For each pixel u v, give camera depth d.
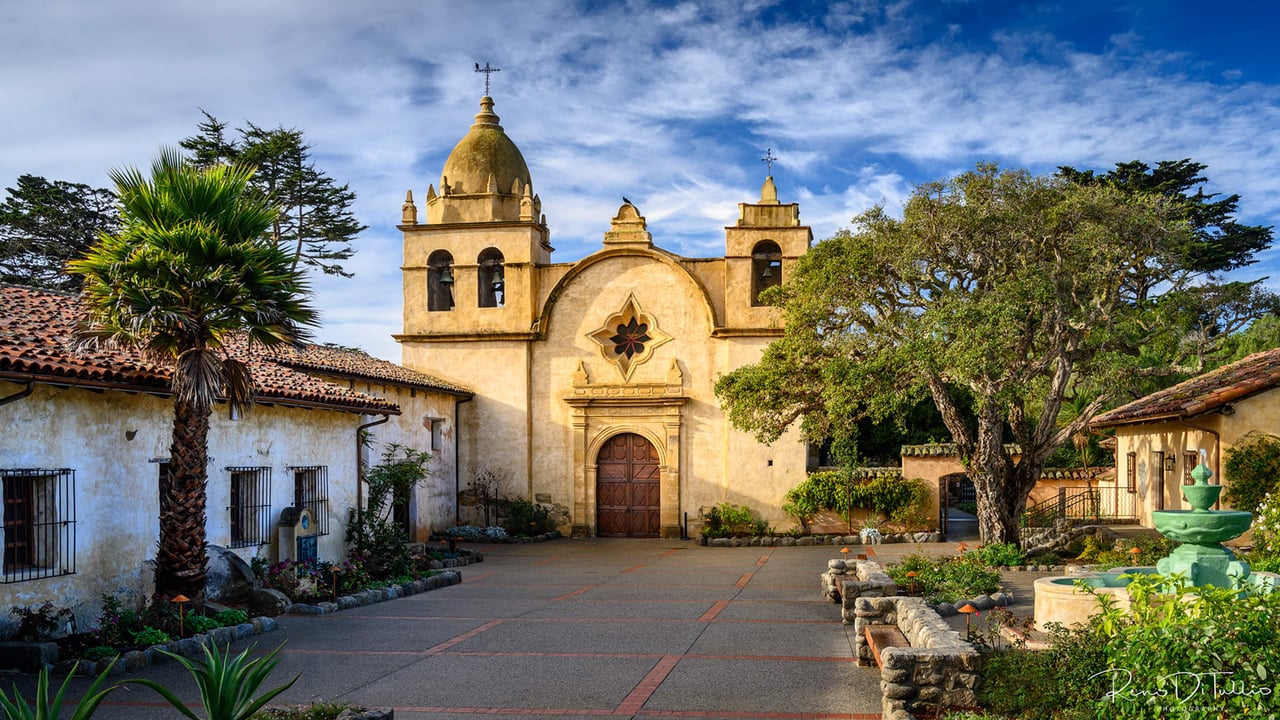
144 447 15.09
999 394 21.44
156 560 14.11
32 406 13.01
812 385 25.52
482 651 13.11
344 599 17.16
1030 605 15.56
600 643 13.63
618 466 33.09
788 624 15.10
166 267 13.23
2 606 12.29
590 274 33.38
